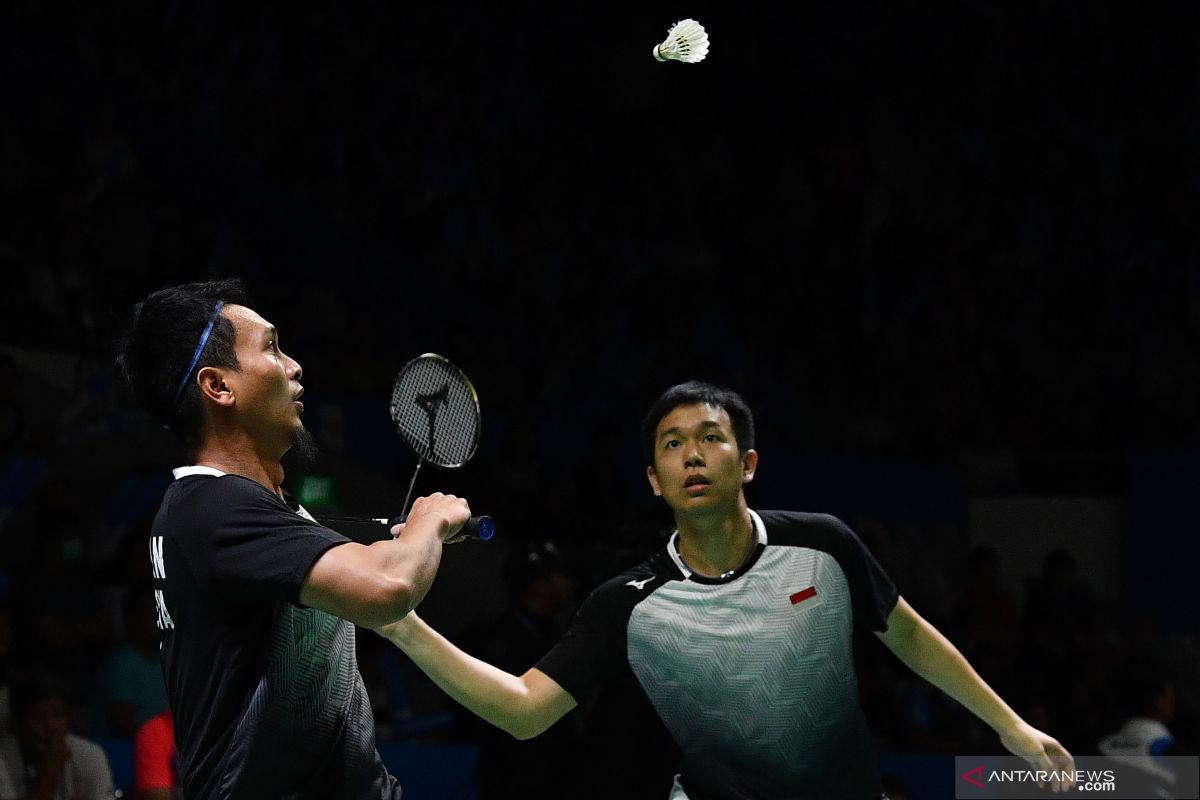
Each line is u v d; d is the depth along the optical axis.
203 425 7.44
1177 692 30.25
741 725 10.30
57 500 19.56
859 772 10.44
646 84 40.22
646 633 10.40
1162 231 41.22
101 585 19.70
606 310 36.31
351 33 36.31
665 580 10.49
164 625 7.31
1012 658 25.72
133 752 15.70
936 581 31.03
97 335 24.80
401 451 26.86
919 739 21.53
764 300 39.38
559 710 10.34
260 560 6.80
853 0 42.84
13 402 21.03
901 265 40.50
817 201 40.69
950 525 36.94
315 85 35.22
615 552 16.28
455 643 15.62
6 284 24.05
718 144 40.62
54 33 30.20
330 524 8.33
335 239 30.89
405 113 36.38
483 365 31.86
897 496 35.59
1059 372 39.31
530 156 38.19
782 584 10.36
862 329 39.44
